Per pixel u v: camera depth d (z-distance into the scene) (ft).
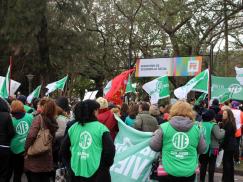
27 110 36.50
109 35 123.75
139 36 112.78
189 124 19.94
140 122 31.91
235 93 48.62
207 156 34.04
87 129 19.02
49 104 25.67
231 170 35.47
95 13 124.16
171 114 20.42
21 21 109.19
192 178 20.16
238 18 99.81
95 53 120.78
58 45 115.44
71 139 19.35
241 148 50.88
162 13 95.09
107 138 18.89
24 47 111.65
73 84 163.63
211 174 34.47
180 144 19.86
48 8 114.32
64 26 118.93
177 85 98.27
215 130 32.99
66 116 28.55
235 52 140.67
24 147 27.09
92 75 143.95
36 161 25.20
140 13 109.29
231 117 35.17
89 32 116.98
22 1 109.19
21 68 121.19
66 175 23.44
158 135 20.12
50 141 25.34
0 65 119.24
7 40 113.29
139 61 59.47
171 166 19.84
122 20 118.93
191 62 55.01
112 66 125.80
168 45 111.65
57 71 126.11
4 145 27.37
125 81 42.55
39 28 110.11
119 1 116.26
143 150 23.61
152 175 23.27
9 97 40.70
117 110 35.37
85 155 18.86
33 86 122.31
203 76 42.32
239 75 47.80
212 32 102.78
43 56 118.21
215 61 129.70
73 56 118.83
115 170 23.90
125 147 24.14
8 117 27.50
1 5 114.01
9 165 29.48
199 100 57.36
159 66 57.57
